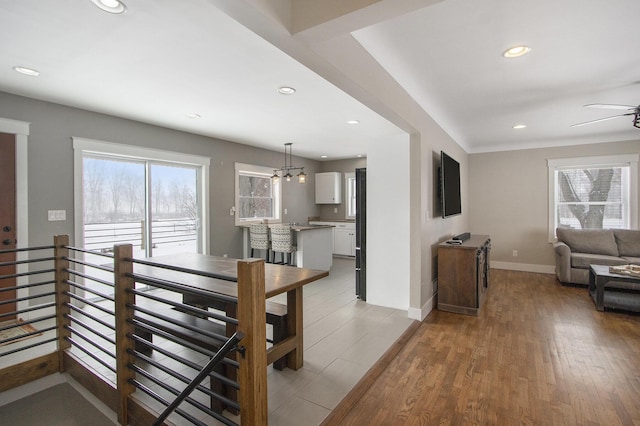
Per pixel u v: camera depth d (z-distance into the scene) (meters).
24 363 2.44
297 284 2.17
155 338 3.00
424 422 1.88
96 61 2.48
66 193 3.60
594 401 2.06
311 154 7.18
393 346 2.83
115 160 4.23
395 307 3.88
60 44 2.21
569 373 2.40
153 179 4.64
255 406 1.36
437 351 2.79
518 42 2.26
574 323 3.40
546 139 5.51
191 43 2.20
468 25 2.04
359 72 2.16
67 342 2.65
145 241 4.55
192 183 5.18
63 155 3.57
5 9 1.80
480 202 6.34
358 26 1.52
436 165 4.15
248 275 1.34
